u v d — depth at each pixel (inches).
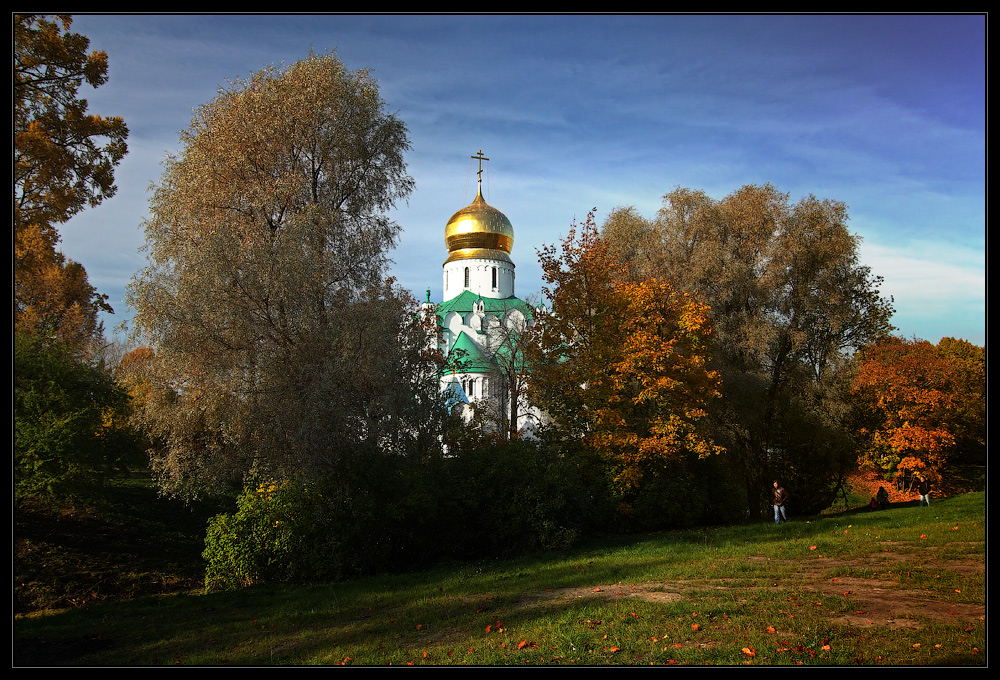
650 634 375.2
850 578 485.7
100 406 924.6
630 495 989.2
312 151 880.3
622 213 1229.1
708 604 423.2
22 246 802.2
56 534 903.7
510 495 858.1
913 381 1473.9
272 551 760.3
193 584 829.8
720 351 1095.6
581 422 1044.5
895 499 1608.0
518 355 1457.9
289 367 754.8
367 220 909.8
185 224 831.1
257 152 848.3
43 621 564.4
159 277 791.1
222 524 778.8
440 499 832.9
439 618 474.0
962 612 377.1
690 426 939.3
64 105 852.6
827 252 1108.5
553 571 636.7
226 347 756.6
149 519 1052.5
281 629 492.1
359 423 794.2
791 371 1178.6
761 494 1220.5
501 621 441.1
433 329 1074.1
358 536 771.4
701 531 870.4
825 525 810.2
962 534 626.5
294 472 762.2
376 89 927.0
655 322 970.1
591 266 1039.0
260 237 806.5
